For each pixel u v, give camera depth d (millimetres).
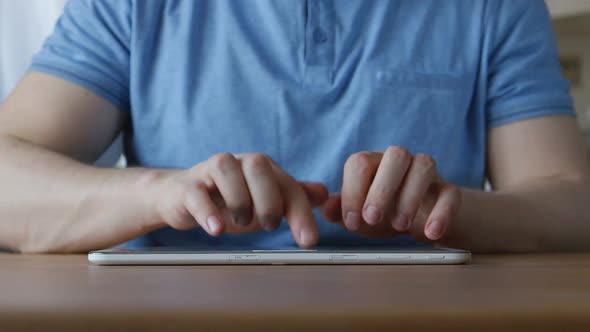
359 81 1357
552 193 1278
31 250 1178
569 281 651
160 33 1368
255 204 1043
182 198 1058
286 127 1340
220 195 1076
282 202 1053
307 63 1356
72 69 1330
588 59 2232
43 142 1294
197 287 565
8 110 1313
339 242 1301
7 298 456
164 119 1359
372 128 1352
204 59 1365
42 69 1334
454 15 1406
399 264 934
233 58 1355
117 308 394
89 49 1347
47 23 1904
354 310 394
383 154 1107
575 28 2180
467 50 1404
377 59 1369
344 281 635
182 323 366
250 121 1342
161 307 399
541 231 1240
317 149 1349
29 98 1314
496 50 1414
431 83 1378
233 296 478
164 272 777
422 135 1367
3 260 1004
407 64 1376
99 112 1344
